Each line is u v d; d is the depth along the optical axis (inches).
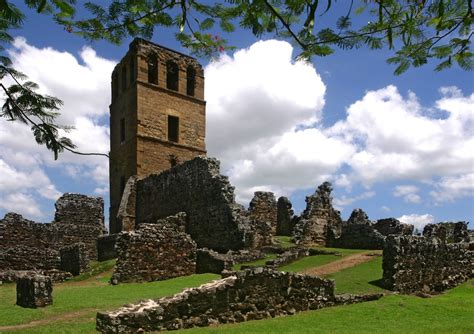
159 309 466.3
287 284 585.6
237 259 1050.7
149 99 1823.3
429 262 830.5
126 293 724.0
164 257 954.7
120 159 1883.6
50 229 1526.8
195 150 1931.6
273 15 253.1
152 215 1566.2
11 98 279.1
